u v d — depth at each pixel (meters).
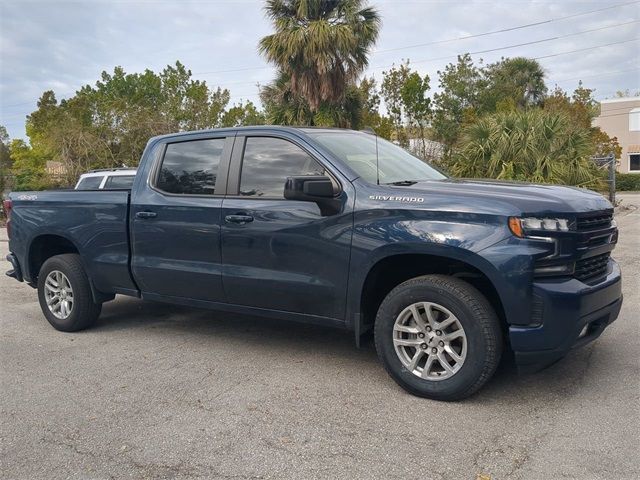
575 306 3.82
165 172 5.56
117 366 5.12
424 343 4.19
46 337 6.12
